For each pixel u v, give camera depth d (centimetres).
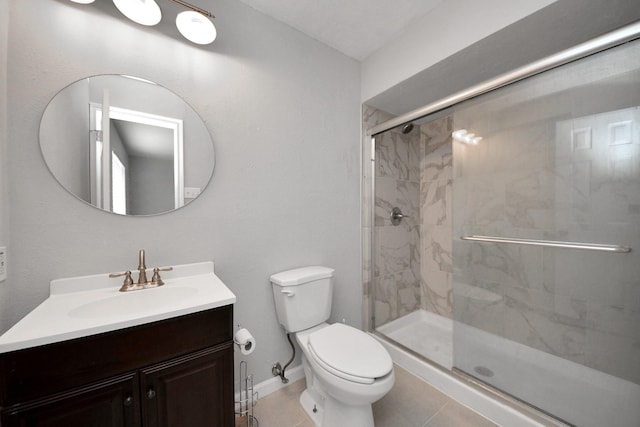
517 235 134
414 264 250
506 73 128
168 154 125
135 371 81
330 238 188
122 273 111
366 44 186
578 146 112
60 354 71
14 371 66
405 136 241
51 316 81
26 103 97
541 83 121
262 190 154
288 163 166
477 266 151
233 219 144
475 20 135
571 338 121
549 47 140
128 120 116
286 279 145
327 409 123
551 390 124
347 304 201
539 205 126
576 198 115
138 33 118
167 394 87
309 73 175
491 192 142
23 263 96
